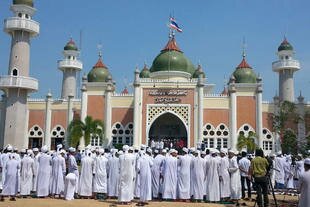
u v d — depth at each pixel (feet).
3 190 58.65
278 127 91.61
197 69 180.75
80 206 49.55
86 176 60.90
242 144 144.15
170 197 57.72
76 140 145.07
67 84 194.80
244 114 156.87
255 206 49.57
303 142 80.12
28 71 146.61
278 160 78.02
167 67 169.48
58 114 169.07
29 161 60.80
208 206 51.88
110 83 160.25
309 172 30.89
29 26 143.84
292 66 173.68
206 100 158.20
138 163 55.57
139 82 155.02
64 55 195.21
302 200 30.91
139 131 152.15
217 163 57.98
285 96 176.24
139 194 57.93
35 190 62.95
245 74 170.60
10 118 141.38
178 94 154.10
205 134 156.04
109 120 157.89
